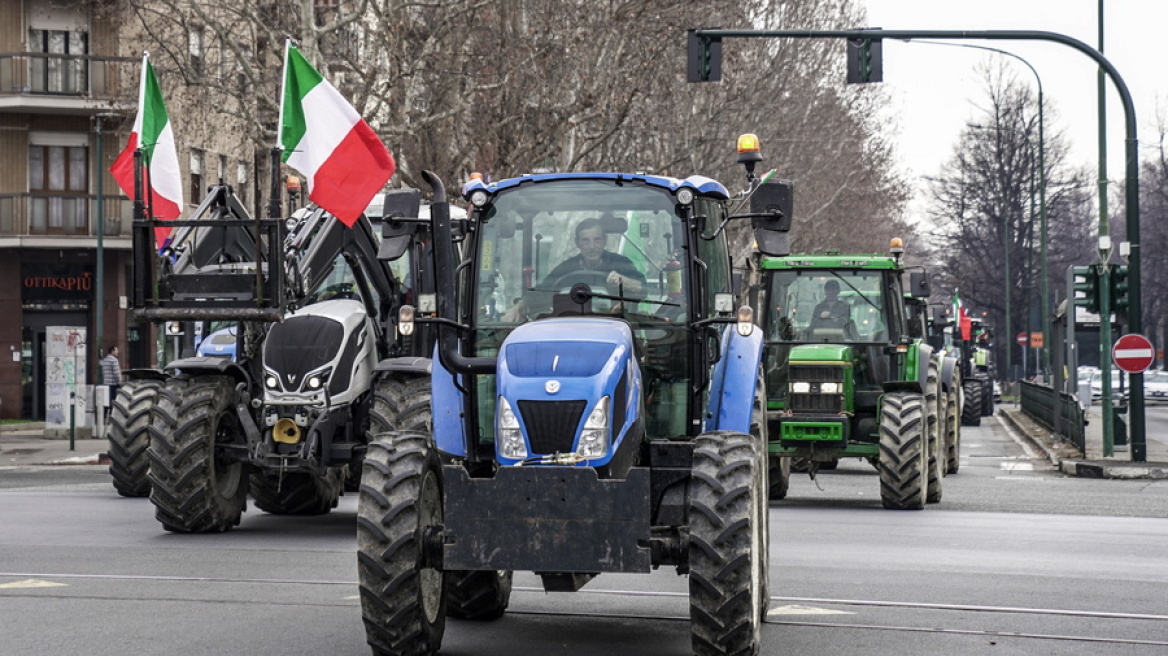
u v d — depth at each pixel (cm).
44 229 14525
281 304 4406
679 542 2662
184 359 4934
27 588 3578
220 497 4856
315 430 4781
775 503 6369
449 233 2947
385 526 2639
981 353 19112
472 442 2958
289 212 5656
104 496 6284
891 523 5388
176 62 10869
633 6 11712
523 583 3800
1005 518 5650
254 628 3061
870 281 6731
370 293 5119
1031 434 12706
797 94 16862
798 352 6375
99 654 2802
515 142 11569
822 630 3105
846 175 19075
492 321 3047
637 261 3042
